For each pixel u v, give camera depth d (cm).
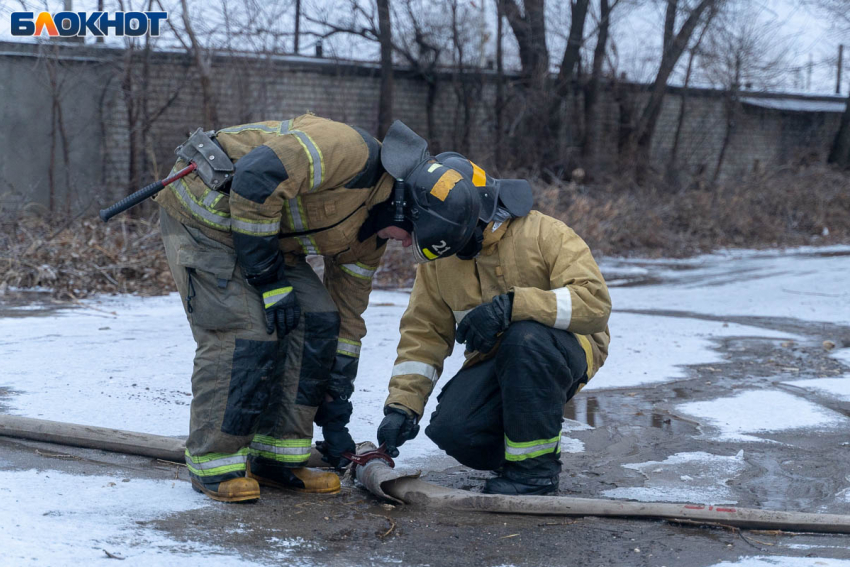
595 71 2030
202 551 240
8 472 305
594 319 301
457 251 296
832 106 2748
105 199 1545
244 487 286
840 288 1102
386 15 1873
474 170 308
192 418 290
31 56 1505
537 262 313
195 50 1471
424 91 2023
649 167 2112
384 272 1145
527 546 263
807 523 278
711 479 355
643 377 574
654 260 1551
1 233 995
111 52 1533
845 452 402
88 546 233
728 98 2391
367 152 286
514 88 1997
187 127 1602
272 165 265
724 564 250
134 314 800
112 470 321
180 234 287
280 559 240
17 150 1516
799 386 556
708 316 877
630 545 266
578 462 378
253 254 272
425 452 388
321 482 309
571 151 1997
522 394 305
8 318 749
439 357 334
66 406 429
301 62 1836
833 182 2270
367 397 488
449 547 260
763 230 1931
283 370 301
